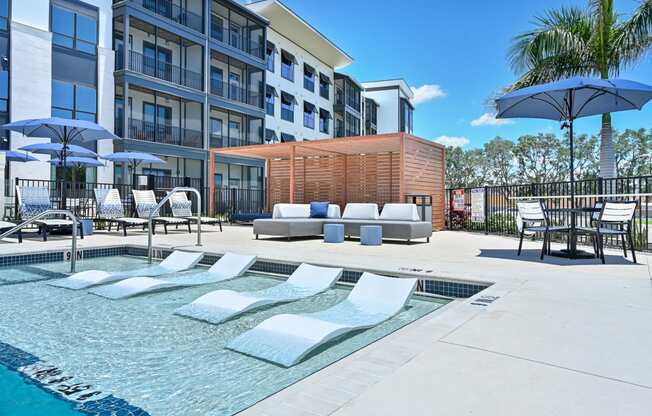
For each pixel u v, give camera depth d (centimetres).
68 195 1480
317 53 2989
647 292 372
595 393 177
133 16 1717
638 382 188
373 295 413
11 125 894
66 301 421
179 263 631
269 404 165
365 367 203
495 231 1132
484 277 445
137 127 1880
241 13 2264
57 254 681
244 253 653
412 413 158
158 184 1529
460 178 4191
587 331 260
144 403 205
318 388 179
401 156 1068
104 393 217
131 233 1055
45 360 265
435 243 867
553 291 376
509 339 245
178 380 233
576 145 3522
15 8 1411
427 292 467
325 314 361
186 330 328
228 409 198
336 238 877
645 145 3569
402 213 959
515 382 187
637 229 805
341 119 3300
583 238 889
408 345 234
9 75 1397
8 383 230
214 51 2122
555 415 158
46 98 1472
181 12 1978
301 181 1516
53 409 199
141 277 509
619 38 1008
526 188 1040
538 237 967
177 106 2077
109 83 1683
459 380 188
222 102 2159
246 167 2464
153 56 1952
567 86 546
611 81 555
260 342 283
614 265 538
